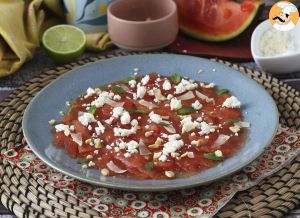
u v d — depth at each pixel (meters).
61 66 0.91
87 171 0.65
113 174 0.65
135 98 0.77
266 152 0.70
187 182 0.62
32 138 0.68
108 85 0.80
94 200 0.64
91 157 0.67
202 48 0.94
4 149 0.72
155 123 0.72
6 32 0.87
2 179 0.68
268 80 0.83
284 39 0.88
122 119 0.71
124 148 0.68
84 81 0.80
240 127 0.71
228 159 0.66
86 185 0.66
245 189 0.65
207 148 0.68
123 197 0.65
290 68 0.85
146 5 0.96
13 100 0.80
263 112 0.72
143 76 0.82
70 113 0.74
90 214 0.63
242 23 0.93
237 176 0.67
